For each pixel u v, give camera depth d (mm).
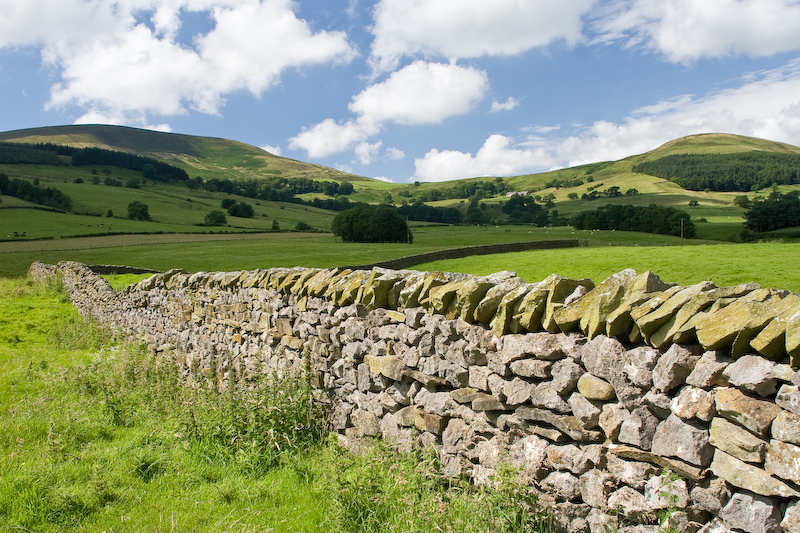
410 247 72688
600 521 3479
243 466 5336
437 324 5000
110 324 15875
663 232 91938
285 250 72312
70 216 115438
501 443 4305
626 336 3539
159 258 65375
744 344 2898
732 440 2869
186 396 7688
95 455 5621
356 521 4094
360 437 5859
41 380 9047
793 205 84000
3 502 4484
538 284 4188
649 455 3283
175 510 4477
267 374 7488
